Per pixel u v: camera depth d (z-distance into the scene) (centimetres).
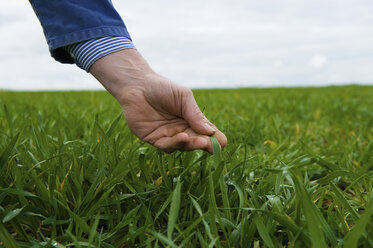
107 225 47
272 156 73
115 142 59
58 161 55
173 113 47
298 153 81
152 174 57
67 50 50
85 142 76
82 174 48
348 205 40
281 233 42
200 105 164
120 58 48
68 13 48
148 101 46
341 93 288
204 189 50
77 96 263
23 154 53
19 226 41
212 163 62
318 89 380
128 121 47
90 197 46
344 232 39
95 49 48
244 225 40
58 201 42
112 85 48
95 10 48
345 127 116
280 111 162
